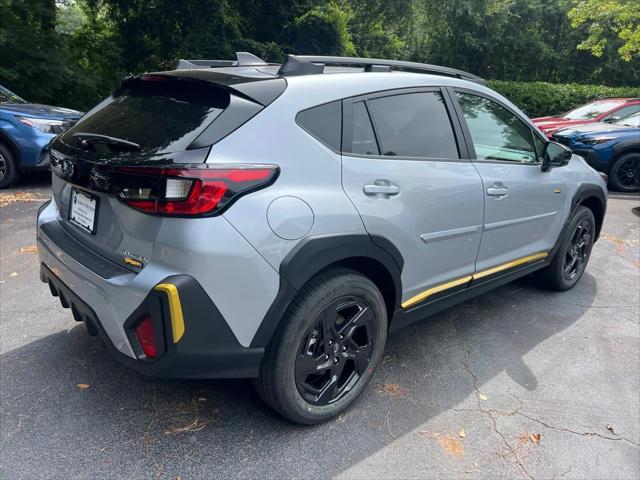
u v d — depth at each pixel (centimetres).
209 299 202
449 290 313
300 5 1816
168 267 202
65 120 740
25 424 243
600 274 491
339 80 256
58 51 1266
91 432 240
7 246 484
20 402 259
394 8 2242
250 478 218
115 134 239
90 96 1412
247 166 208
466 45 2344
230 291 205
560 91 1797
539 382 301
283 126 226
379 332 268
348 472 224
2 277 411
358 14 2292
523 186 351
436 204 284
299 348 231
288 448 237
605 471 233
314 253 223
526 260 377
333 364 249
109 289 213
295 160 225
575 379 306
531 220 368
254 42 1686
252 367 221
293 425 251
